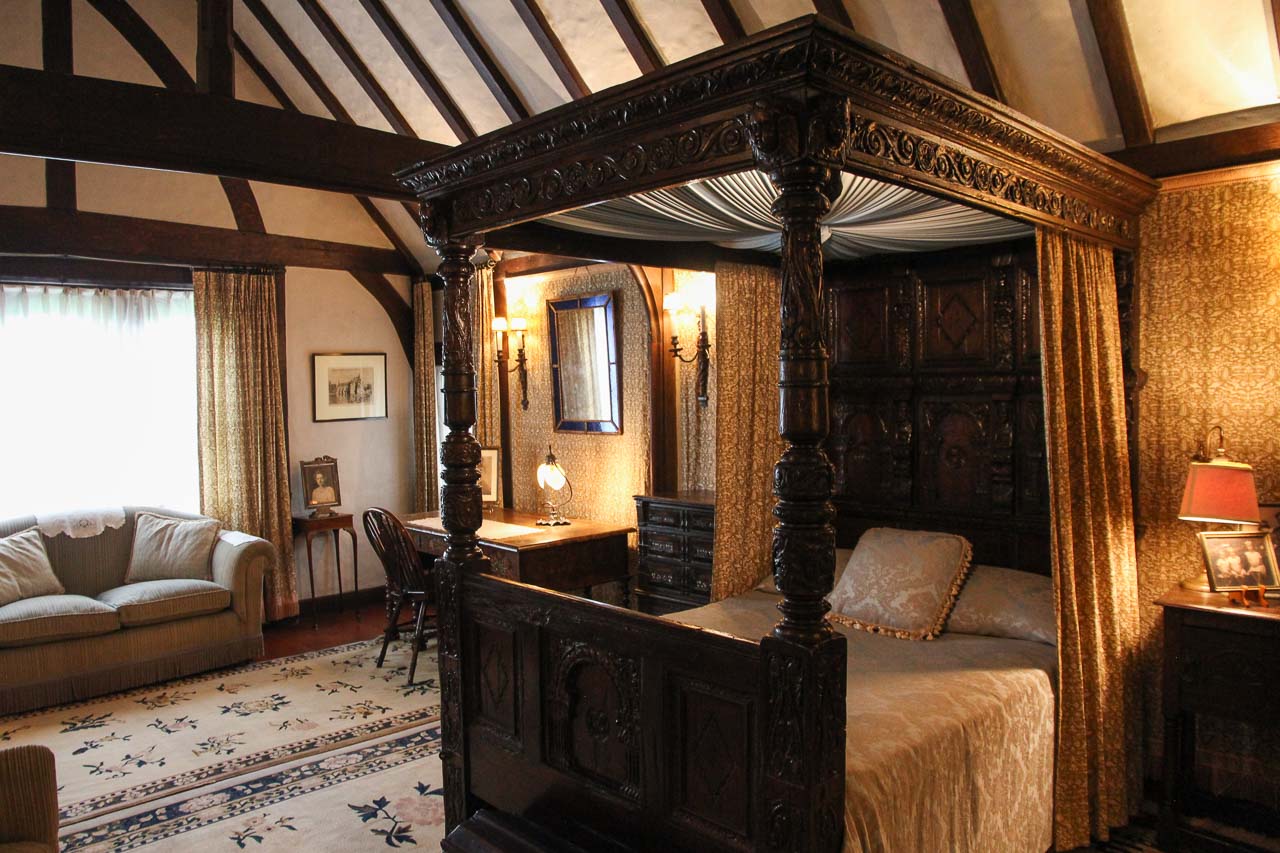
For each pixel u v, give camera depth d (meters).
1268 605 2.93
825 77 1.79
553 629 2.64
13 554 5.00
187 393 6.08
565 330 5.84
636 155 2.25
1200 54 3.05
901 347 4.17
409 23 4.62
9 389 5.43
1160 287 3.45
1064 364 3.01
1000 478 3.86
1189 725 3.27
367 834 3.25
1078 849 3.07
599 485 5.71
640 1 3.75
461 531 3.02
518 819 2.74
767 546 4.24
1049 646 3.27
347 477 6.80
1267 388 3.24
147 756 3.97
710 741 2.19
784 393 1.88
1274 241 3.21
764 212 3.06
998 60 3.28
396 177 2.99
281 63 5.73
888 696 2.75
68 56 4.49
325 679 5.04
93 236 5.39
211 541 5.53
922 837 2.35
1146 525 3.52
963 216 3.11
